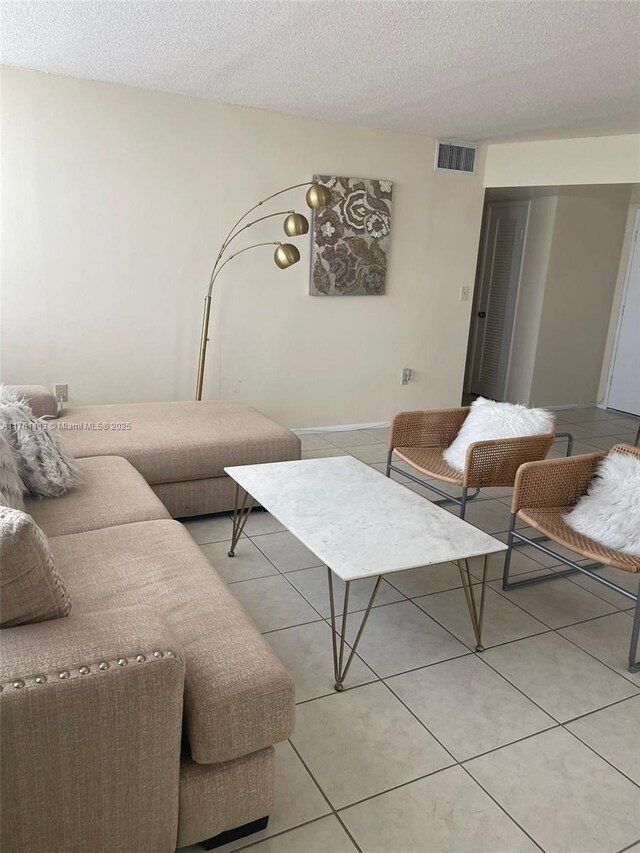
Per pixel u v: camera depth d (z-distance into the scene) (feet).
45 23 8.71
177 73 11.08
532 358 19.72
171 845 4.47
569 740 6.20
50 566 4.25
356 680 6.91
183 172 13.14
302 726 6.18
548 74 9.79
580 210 18.84
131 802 4.16
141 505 7.70
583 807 5.42
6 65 11.19
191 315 13.93
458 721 6.37
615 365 20.86
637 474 8.28
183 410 12.04
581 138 14.62
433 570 9.59
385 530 7.16
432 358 17.30
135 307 13.35
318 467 9.25
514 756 5.95
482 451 9.59
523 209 19.57
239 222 13.88
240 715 4.48
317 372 15.74
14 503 6.80
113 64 10.74
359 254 15.28
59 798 3.90
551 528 8.20
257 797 4.76
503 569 9.70
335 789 5.47
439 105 12.25
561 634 8.04
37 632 4.06
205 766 4.57
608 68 9.33
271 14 7.91
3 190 11.76
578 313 19.98
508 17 7.56
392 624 8.06
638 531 7.77
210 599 5.59
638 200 19.16
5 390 8.58
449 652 7.54
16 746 3.67
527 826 5.21
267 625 7.85
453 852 4.94
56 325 12.76
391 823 5.17
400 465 14.06
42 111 11.69
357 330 15.96
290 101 12.62
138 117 12.48
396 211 15.67
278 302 14.79
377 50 9.09
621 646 7.86
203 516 10.99
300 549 9.91
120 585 5.70
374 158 15.06
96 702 3.82
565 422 19.02
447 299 17.04
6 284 12.19
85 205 12.45
